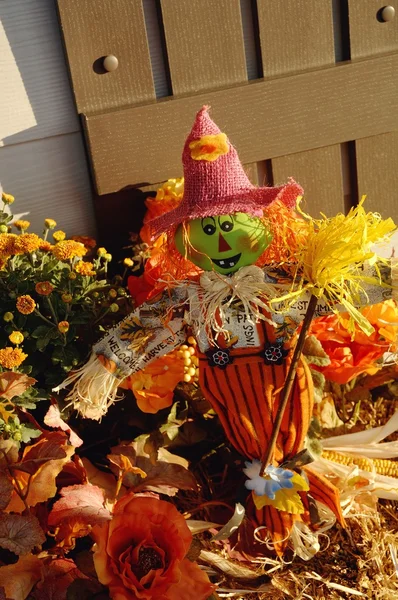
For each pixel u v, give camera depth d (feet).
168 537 3.65
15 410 4.24
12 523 3.58
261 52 4.91
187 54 4.75
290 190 3.85
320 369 4.55
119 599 3.41
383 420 5.26
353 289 3.88
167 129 4.77
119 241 5.12
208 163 3.67
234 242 3.80
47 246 4.43
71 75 4.57
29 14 4.50
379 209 5.59
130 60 4.66
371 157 5.38
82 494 3.89
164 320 4.02
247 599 4.16
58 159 4.91
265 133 5.00
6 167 4.83
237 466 4.59
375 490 4.61
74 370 4.16
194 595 3.60
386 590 4.17
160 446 4.51
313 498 4.35
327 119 5.11
